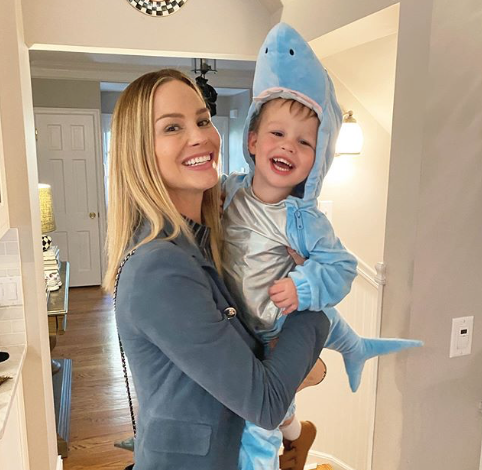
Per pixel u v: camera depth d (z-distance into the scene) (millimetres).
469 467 1675
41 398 2105
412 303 1462
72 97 5434
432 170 1405
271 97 1094
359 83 2209
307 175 1099
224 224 1173
